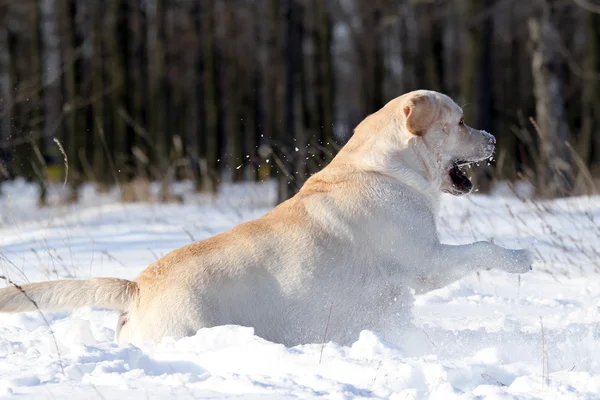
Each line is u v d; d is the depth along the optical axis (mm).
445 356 6230
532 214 12711
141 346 5676
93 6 34500
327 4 33312
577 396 4387
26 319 7719
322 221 6410
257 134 43406
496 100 42250
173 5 35844
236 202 19734
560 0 21766
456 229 12352
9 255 11148
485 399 4355
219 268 6098
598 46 31703
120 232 13328
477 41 23672
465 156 7176
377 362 5086
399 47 43344
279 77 29547
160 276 6152
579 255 10633
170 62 39344
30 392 4551
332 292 6270
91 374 4949
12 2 35219
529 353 6082
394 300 6570
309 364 5090
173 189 21047
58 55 36344
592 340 6250
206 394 4484
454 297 8625
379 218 6496
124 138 34156
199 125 41250
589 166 33219
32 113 26641
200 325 5914
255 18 37438
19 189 36406
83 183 35844
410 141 6820
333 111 33094
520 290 8953
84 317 7852
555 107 21234
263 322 6109
